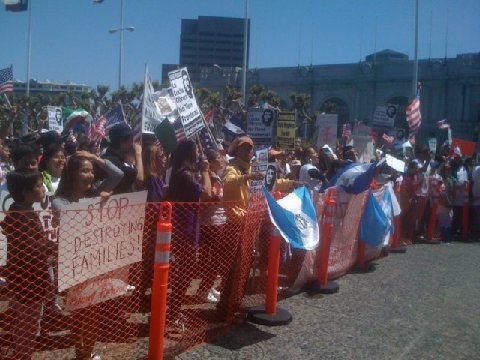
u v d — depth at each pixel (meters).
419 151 11.81
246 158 5.91
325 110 72.06
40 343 4.04
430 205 11.73
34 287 3.62
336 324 5.54
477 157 26.86
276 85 82.94
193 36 111.12
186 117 6.79
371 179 7.41
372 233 8.21
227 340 4.92
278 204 5.45
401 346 5.01
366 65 75.19
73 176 4.12
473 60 67.19
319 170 9.33
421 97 71.19
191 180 5.04
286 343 4.92
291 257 6.47
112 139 5.15
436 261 9.35
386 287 7.23
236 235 5.28
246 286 5.75
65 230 3.65
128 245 4.13
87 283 3.89
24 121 18.48
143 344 4.53
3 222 3.54
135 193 4.10
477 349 5.03
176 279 4.89
